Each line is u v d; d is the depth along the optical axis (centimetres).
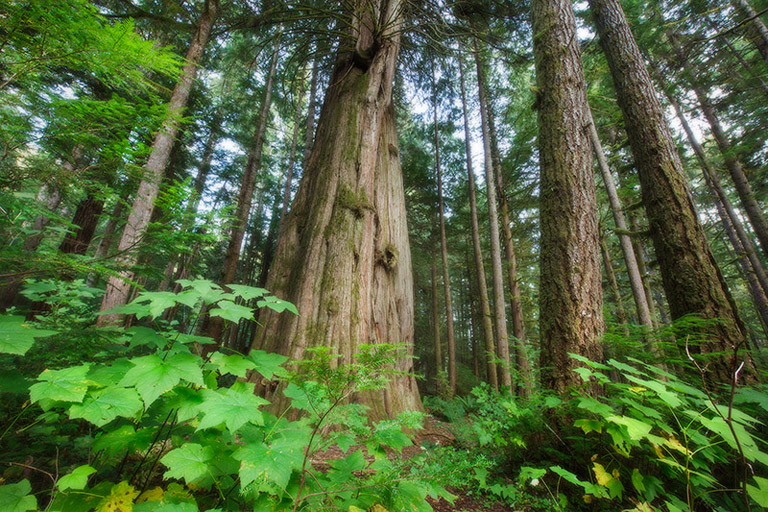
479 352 1695
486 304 966
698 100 881
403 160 1361
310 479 135
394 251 550
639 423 160
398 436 143
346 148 572
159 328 148
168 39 795
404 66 1022
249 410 112
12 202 158
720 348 287
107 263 195
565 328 299
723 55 784
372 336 463
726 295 312
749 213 812
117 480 156
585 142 360
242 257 1923
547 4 421
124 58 165
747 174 903
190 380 110
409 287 585
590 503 204
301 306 445
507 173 988
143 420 148
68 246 422
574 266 314
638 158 402
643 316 632
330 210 524
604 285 1094
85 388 104
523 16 882
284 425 148
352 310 453
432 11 755
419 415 149
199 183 1345
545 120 380
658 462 194
